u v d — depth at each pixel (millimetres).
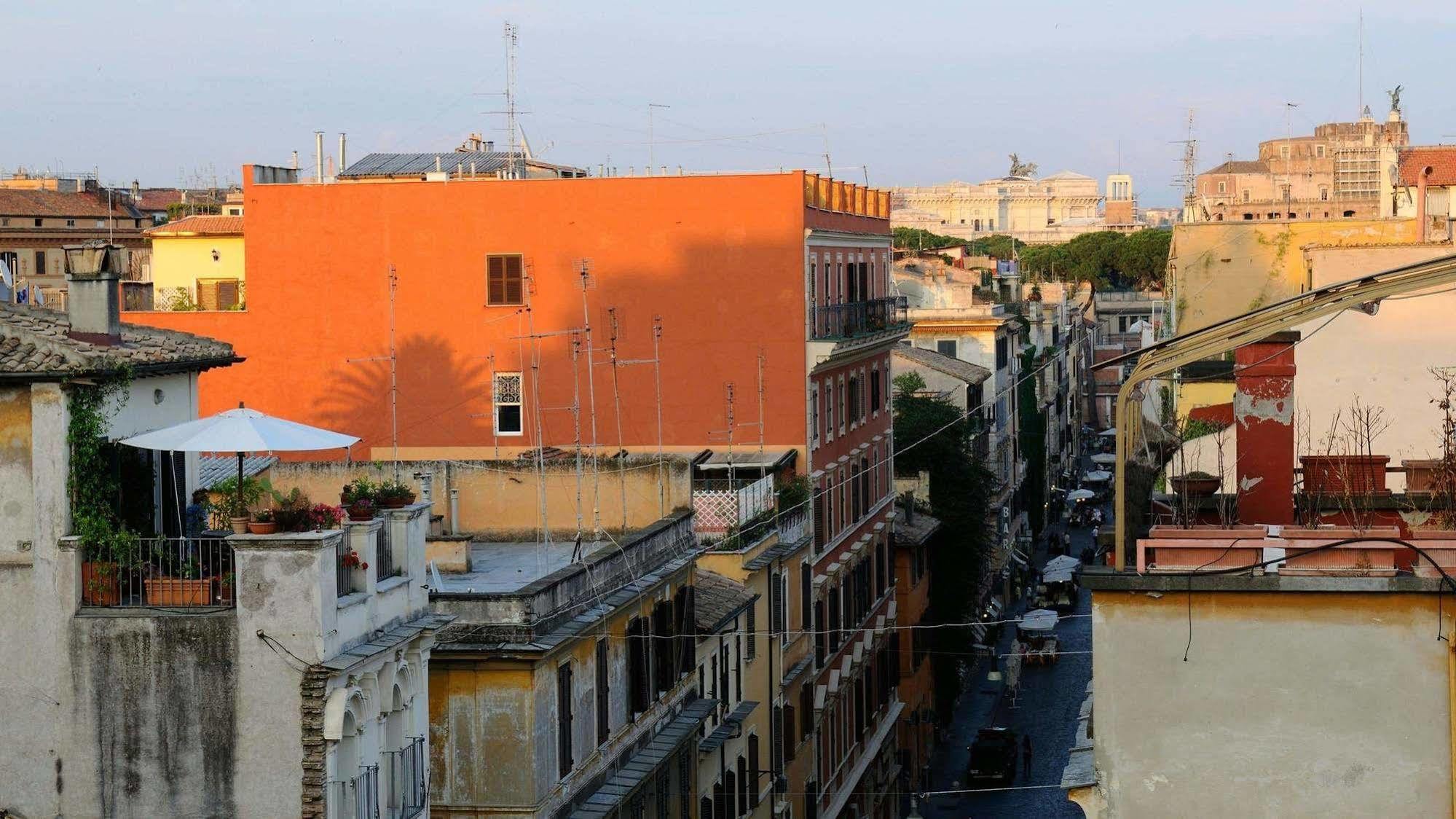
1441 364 32375
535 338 56312
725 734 40562
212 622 22531
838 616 58781
